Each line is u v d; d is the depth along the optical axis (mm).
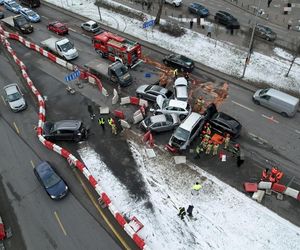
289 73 35812
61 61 37781
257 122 29828
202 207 23062
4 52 41062
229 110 31234
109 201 22719
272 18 47469
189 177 25094
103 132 29172
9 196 24250
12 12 50531
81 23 46812
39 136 28266
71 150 27672
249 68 36719
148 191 24203
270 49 40188
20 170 26156
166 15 48219
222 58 38406
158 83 34688
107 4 50906
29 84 34438
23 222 22516
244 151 27094
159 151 27281
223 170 25578
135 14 47906
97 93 33812
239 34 43094
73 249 20812
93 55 39875
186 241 21172
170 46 40969
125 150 27422
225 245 20891
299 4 51219
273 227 21734
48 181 23953
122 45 36594
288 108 29656
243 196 23641
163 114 29281
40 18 48062
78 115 31141
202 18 45062
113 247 20781
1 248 21125
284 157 26562
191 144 27750
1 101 33250
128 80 34219
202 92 33562
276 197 23516
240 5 51312
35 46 40312
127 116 30859
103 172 25688
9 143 28594
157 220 22359
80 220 22375
